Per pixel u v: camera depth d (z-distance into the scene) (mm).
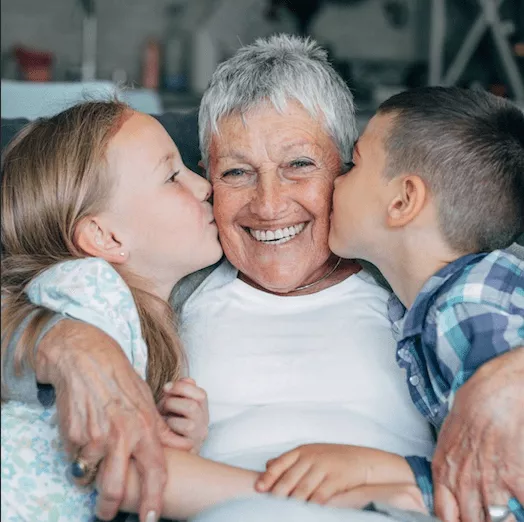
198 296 1500
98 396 1112
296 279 1428
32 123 1428
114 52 5277
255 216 1398
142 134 1362
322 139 1406
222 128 1396
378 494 1181
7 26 5043
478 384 1152
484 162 1270
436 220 1285
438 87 1357
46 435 1207
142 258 1387
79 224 1337
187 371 1408
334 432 1328
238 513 1111
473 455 1155
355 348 1403
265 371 1390
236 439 1336
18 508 1194
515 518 1165
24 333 1170
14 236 1360
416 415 1396
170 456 1196
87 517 1226
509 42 5152
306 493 1177
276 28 5324
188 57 5145
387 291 1490
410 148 1288
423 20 5605
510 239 1319
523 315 1213
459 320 1219
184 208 1382
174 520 1285
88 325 1182
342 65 5223
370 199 1328
